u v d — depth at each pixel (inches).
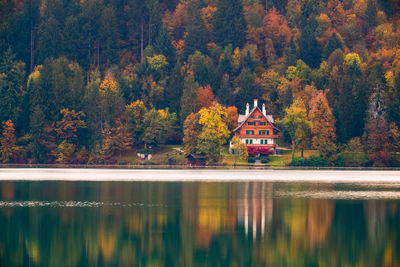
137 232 4035.4
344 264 3334.2
